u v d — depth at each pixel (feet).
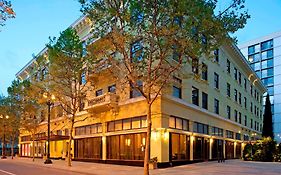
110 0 64.08
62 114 139.03
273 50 289.74
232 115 146.51
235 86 155.22
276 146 122.31
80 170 76.95
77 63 93.45
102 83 108.47
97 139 109.60
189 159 96.53
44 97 108.78
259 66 298.35
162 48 63.52
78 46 92.38
